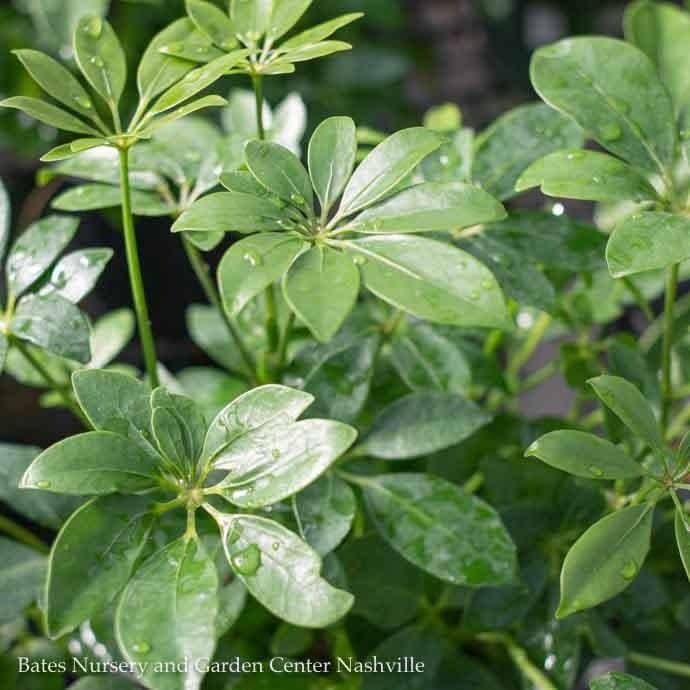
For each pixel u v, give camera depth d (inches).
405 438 45.2
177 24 44.6
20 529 48.4
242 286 40.0
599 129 43.4
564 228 46.7
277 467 40.0
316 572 39.3
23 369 52.0
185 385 53.7
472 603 46.3
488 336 51.1
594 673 53.8
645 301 50.1
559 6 114.3
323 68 92.4
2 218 45.4
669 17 47.9
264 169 41.8
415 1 112.4
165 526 44.4
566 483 46.5
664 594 47.4
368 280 40.4
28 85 84.5
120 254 83.4
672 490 41.3
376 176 41.7
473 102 105.7
